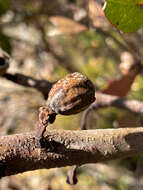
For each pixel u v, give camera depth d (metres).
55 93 0.18
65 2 0.54
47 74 0.70
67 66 0.70
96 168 0.65
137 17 0.20
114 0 0.20
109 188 0.63
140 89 0.59
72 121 0.63
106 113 0.62
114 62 0.70
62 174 0.64
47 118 0.18
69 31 0.48
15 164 0.19
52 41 0.75
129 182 0.63
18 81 0.32
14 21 0.60
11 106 0.64
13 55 0.70
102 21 0.49
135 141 0.20
